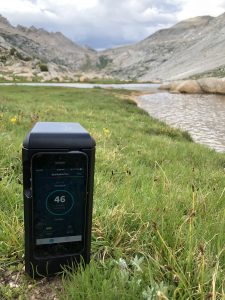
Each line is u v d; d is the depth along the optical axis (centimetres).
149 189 45
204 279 24
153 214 35
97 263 27
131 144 102
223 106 453
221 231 31
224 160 108
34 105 230
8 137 73
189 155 104
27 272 25
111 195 43
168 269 26
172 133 181
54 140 23
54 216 24
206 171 75
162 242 28
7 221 32
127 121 198
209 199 43
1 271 27
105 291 22
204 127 262
